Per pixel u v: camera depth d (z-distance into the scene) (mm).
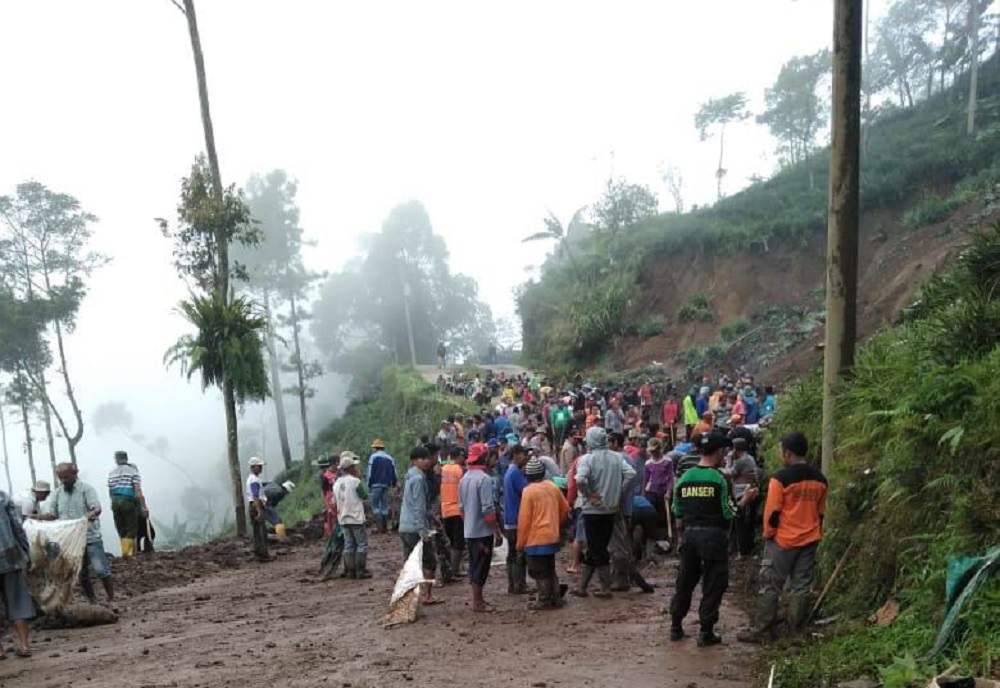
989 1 51000
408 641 8016
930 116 48188
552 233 52188
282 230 55781
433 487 13234
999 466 5973
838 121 8523
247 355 18156
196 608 10883
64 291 41875
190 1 19375
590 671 6625
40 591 9672
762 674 6121
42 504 11625
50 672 7508
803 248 42094
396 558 14617
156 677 7109
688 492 7398
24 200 41875
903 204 38750
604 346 46469
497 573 12375
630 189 58781
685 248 46688
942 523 6293
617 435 11297
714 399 22000
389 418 49375
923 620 5742
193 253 19188
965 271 10062
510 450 10727
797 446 7078
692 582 7367
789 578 7453
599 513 9516
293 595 11492
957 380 6785
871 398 8164
